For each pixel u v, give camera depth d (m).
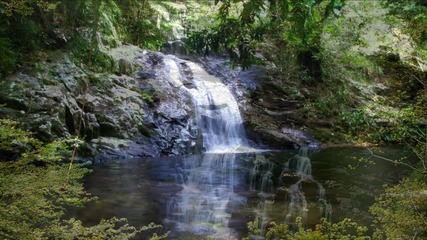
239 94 10.50
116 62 9.04
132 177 5.95
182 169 6.72
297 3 2.91
